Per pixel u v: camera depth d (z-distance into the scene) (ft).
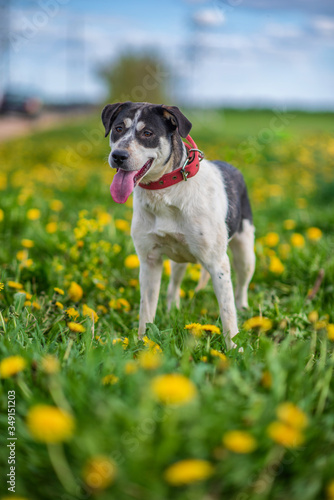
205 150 35.65
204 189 10.44
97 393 6.35
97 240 15.88
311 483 5.71
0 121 86.07
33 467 6.03
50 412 5.31
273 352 7.41
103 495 5.46
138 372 6.63
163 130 10.18
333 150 38.88
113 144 10.53
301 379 6.89
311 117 89.66
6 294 11.64
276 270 14.16
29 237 16.81
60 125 76.02
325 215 20.80
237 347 8.66
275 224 20.99
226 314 10.49
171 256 11.15
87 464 5.45
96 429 5.68
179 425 5.87
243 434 5.58
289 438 5.40
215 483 5.60
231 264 15.80
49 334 9.36
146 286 11.01
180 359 8.16
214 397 6.30
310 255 15.42
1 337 8.33
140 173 10.05
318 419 6.49
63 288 12.76
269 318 11.14
